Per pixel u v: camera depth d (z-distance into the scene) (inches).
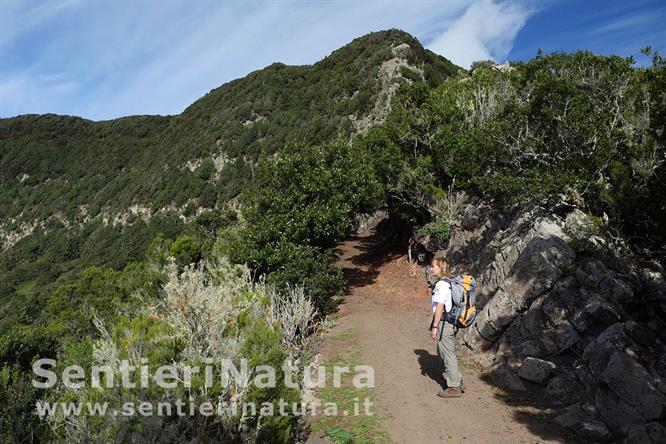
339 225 721.6
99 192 4170.8
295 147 889.5
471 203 706.2
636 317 295.0
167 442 169.9
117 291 946.1
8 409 235.5
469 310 237.8
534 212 471.5
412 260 815.1
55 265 3272.6
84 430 176.9
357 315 536.4
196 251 876.6
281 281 574.2
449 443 192.5
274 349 201.9
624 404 191.8
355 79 3125.0
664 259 381.4
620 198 376.5
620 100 502.0
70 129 6018.7
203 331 208.4
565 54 608.4
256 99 3617.1
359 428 215.9
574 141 466.6
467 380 271.0
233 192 2829.7
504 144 519.8
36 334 634.2
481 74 957.2
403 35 3356.3
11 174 5108.3
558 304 298.4
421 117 862.5
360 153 949.2
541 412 216.7
